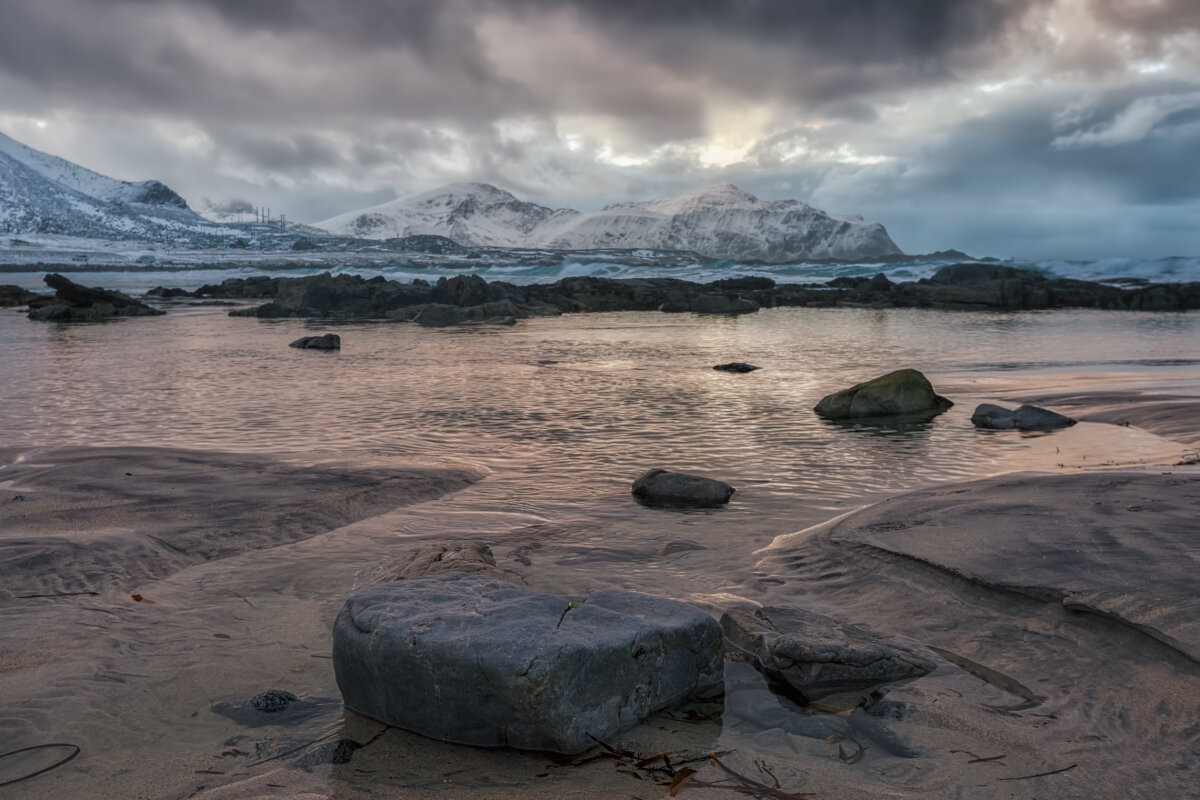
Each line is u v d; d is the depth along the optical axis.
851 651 4.11
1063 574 4.68
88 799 3.06
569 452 10.19
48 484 8.02
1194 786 3.01
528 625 3.71
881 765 3.29
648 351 23.80
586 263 103.94
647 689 3.77
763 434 11.37
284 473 8.55
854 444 10.63
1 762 3.32
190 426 12.01
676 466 9.41
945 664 4.22
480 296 42.12
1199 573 4.43
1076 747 3.33
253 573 5.81
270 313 38.69
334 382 16.97
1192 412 11.70
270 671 4.23
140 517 6.98
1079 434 11.01
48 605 5.12
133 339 27.28
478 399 14.66
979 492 6.60
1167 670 3.72
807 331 31.14
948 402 13.72
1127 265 67.75
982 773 3.18
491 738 3.48
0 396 14.96
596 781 3.19
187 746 3.47
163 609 5.10
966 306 45.72
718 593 5.34
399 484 8.24
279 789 3.13
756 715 3.80
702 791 3.10
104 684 4.04
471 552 5.65
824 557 5.83
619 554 6.25
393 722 3.68
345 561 6.09
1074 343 25.64
